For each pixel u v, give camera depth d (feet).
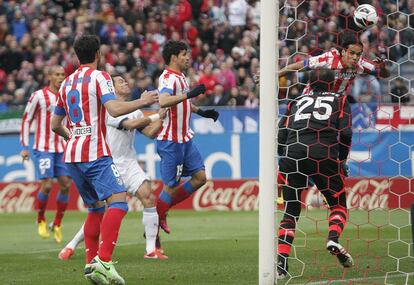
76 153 64.23
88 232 67.77
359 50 74.43
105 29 182.09
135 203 150.61
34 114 109.29
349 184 144.25
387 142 143.02
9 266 79.20
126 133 83.15
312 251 87.20
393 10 128.26
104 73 64.28
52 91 109.09
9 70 179.83
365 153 143.74
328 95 73.26
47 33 184.55
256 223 125.18
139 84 167.22
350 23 81.30
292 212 70.64
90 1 189.06
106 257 63.36
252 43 174.91
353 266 75.31
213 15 185.06
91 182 65.16
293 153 71.26
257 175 155.22
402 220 123.54
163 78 85.56
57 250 94.12
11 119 155.94
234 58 172.14
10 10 188.34
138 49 177.88
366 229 112.98
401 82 136.67
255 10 185.68
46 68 178.50
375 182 142.61
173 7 187.42
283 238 68.74
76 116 64.49
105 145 64.44
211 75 166.61
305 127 71.97
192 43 179.22
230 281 67.46
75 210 150.82
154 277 70.33
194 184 90.22
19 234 114.73
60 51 181.57
